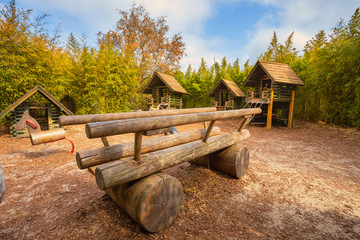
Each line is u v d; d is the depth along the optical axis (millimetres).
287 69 11320
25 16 8734
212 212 2553
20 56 8320
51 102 8383
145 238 1992
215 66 21844
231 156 3502
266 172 4102
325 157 5312
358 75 8531
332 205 2820
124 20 21344
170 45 22828
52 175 3885
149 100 17484
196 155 2744
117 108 12789
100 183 1779
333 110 10094
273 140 7641
